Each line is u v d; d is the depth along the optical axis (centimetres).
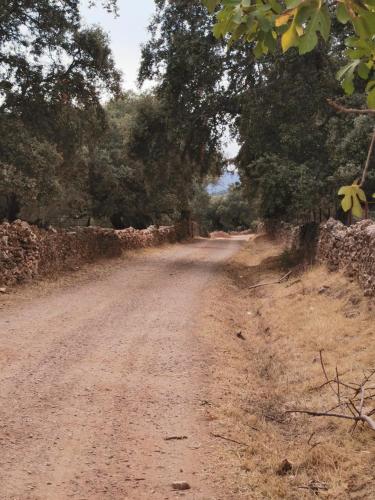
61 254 1888
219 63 2164
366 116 1627
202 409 648
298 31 186
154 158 2666
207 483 465
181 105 2322
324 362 816
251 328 1202
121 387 720
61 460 499
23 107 2194
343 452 525
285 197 1970
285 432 614
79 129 2456
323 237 1662
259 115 2062
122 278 1850
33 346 902
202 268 2292
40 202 2644
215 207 9188
